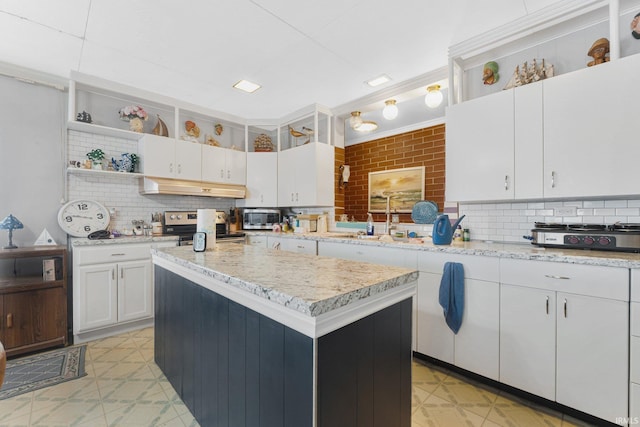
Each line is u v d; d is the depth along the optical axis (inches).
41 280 96.7
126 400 68.8
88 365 85.0
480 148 87.0
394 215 137.9
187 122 144.2
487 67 93.5
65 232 114.4
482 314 75.7
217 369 51.3
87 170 111.4
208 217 74.2
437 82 111.0
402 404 45.9
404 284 45.5
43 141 110.7
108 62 101.9
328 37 87.8
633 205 74.1
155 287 80.7
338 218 151.2
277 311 37.3
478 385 76.1
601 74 68.4
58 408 66.1
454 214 112.7
